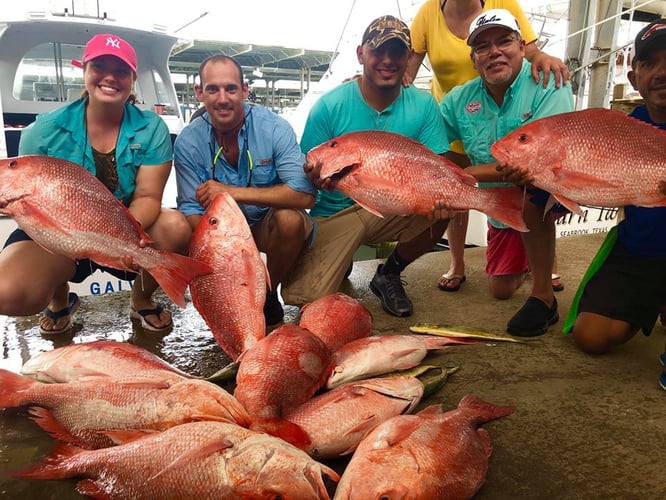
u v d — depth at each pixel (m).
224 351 2.80
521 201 2.56
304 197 3.07
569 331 2.97
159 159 2.92
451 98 3.56
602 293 2.77
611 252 2.85
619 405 2.33
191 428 1.72
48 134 2.76
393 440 1.72
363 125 3.34
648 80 2.52
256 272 2.60
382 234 3.43
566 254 4.94
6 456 2.00
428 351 2.85
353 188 2.73
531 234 3.02
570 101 3.13
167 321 3.20
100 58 2.65
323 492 1.52
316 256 3.33
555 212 2.98
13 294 2.58
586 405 2.33
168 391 1.97
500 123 3.30
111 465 1.72
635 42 2.57
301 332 2.29
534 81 3.19
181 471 1.62
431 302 3.68
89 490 1.73
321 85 8.03
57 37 5.11
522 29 3.66
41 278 2.66
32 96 5.28
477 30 3.07
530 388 2.48
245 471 1.57
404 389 2.14
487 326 3.24
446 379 2.53
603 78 6.11
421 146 2.70
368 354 2.43
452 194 2.65
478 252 5.03
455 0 3.71
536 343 2.97
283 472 1.54
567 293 3.89
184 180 3.13
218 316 2.60
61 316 3.12
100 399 2.01
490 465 1.94
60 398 2.05
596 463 1.95
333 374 2.34
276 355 2.14
